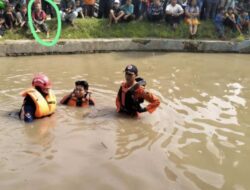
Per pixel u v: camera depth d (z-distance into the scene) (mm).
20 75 8766
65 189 3951
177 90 7953
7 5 11797
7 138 5070
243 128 5969
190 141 5328
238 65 11055
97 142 5078
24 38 11602
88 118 5918
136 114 6145
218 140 5449
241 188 4203
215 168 4609
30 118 5645
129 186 4055
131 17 13234
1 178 4098
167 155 4836
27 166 4371
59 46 11359
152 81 8617
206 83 8711
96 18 13359
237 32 13750
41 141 5031
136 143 5121
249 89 8391
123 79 8695
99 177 4203
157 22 13609
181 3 13992
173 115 6320
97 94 7312
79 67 9844
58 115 5973
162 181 4195
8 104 6484
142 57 11461
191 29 13211
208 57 12016
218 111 6711
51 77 8648
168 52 12406
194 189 4082
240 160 4875
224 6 14008
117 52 12016
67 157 4621
